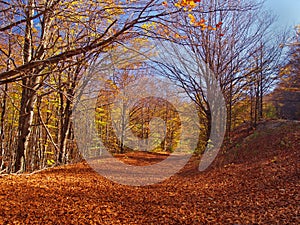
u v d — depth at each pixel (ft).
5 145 48.21
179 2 11.66
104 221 13.71
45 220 13.53
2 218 13.42
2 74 12.86
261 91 56.39
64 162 37.99
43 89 26.89
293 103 70.49
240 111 55.72
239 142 41.96
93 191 20.51
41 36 23.35
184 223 13.60
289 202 15.85
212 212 15.31
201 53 30.63
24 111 27.99
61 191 19.88
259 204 16.28
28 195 18.07
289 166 24.17
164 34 13.73
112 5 14.60
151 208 16.20
